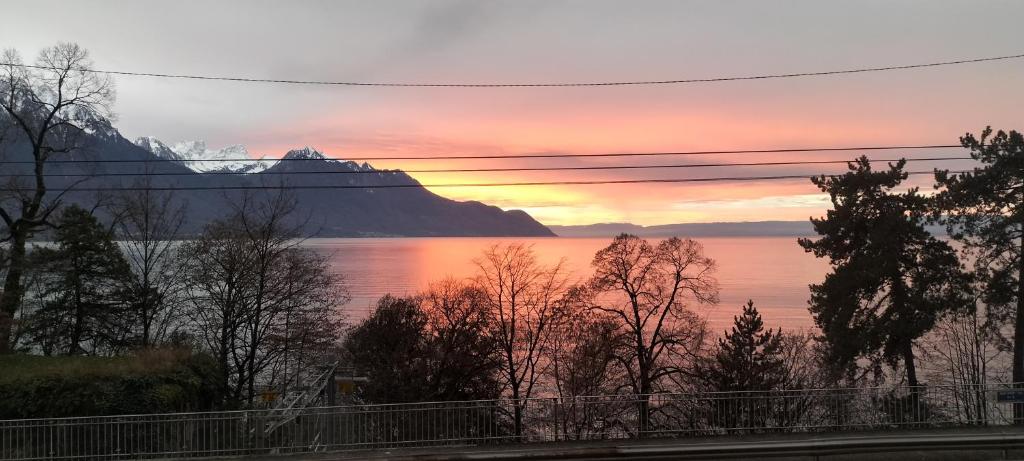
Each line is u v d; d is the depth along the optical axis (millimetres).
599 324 38469
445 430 17469
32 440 16875
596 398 18391
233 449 16859
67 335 35438
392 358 35062
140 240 39750
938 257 30406
